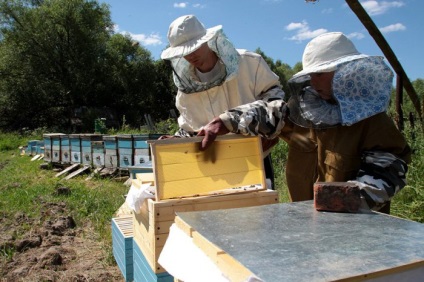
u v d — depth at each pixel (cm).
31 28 2636
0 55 2650
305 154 212
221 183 193
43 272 382
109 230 503
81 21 2725
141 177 227
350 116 167
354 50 185
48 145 1061
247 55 240
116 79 2977
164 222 182
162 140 186
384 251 108
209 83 229
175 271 131
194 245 127
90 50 2766
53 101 2780
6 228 513
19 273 382
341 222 135
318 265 100
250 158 199
